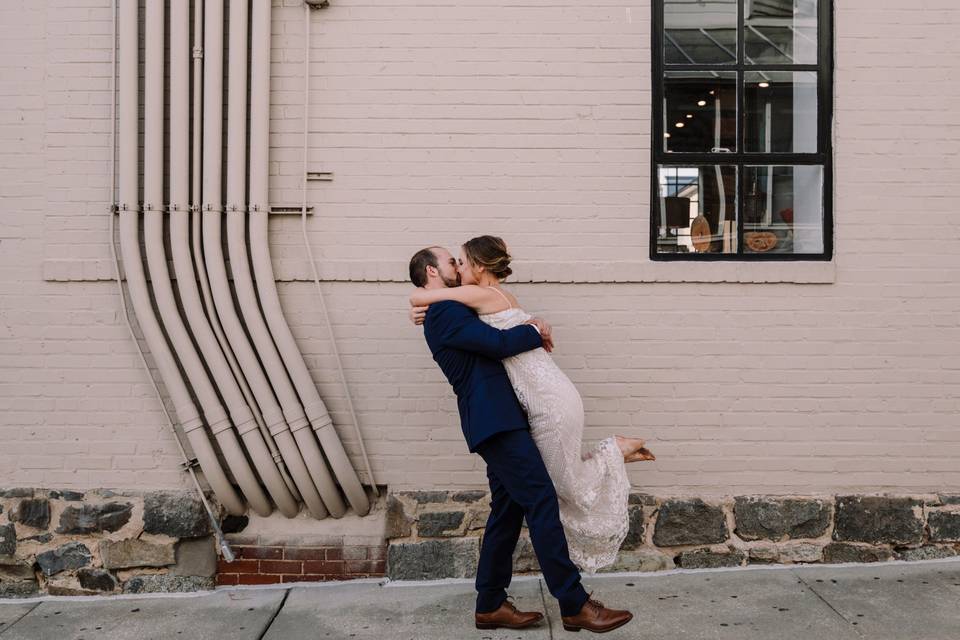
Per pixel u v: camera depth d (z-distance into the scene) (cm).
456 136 481
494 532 404
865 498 480
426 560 477
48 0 479
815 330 481
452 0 482
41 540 476
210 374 480
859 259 481
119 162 470
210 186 469
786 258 488
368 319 481
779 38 496
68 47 479
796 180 491
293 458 467
